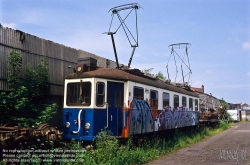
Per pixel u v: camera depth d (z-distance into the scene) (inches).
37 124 382.9
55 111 454.0
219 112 1470.2
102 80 418.3
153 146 493.0
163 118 592.4
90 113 402.3
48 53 451.2
